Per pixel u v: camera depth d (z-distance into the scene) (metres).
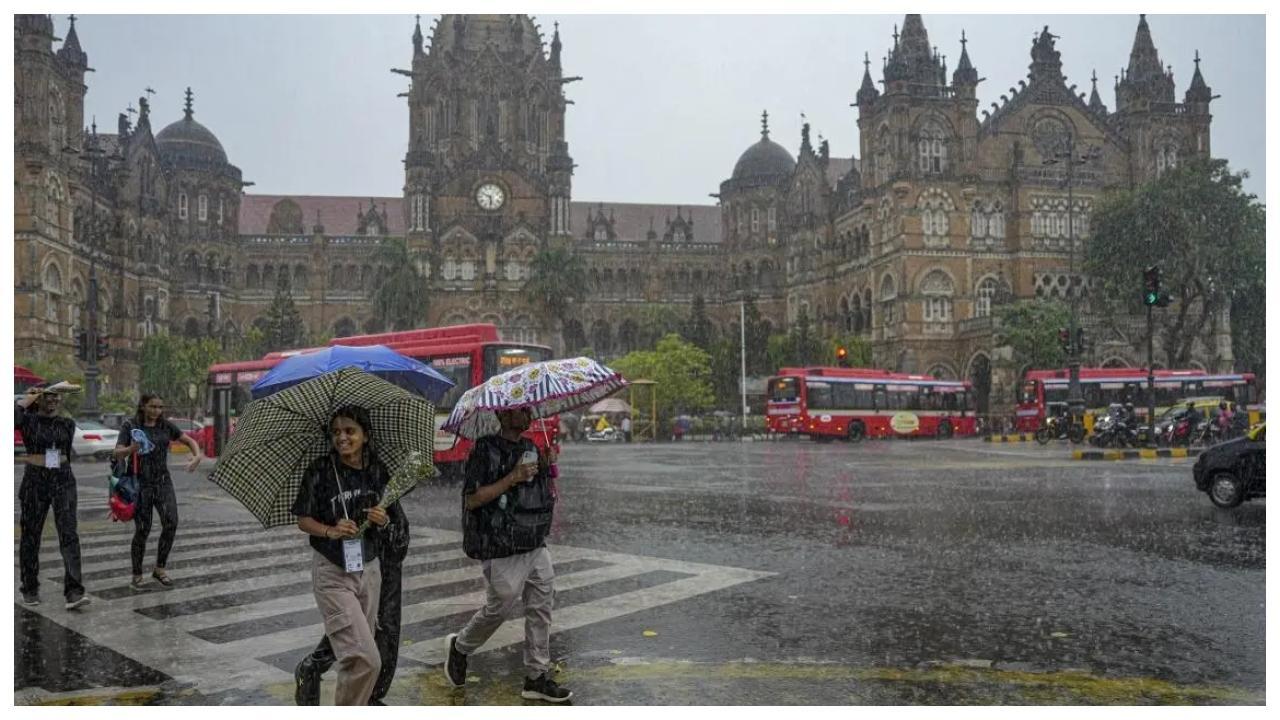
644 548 14.68
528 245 99.00
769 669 8.28
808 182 98.06
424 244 96.81
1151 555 13.68
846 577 12.25
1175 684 7.79
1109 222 70.25
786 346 78.94
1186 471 29.42
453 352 29.22
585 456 40.47
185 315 93.44
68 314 70.00
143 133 87.94
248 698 7.67
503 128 108.44
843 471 30.12
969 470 30.20
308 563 13.53
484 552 7.36
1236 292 71.75
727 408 80.62
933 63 78.06
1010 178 78.06
